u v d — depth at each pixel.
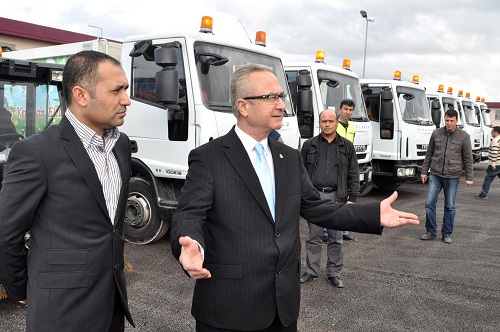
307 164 4.70
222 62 5.14
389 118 9.00
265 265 1.89
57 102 4.20
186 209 1.90
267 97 1.92
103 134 1.98
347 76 8.23
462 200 10.32
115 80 1.88
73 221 1.82
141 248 5.59
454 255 5.72
